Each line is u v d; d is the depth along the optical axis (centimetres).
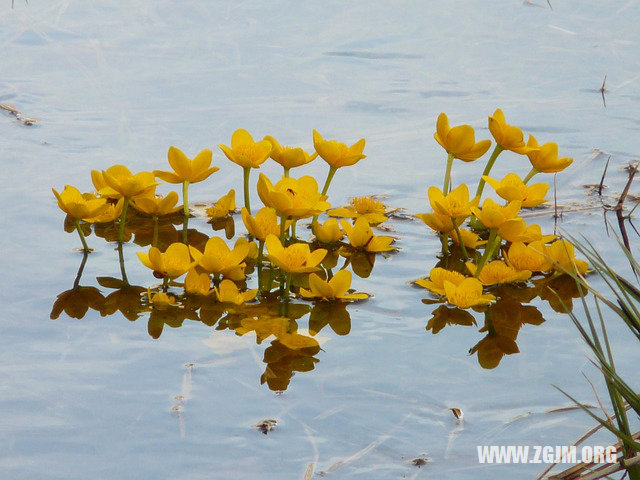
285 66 795
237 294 426
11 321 393
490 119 500
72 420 316
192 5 967
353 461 294
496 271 447
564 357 368
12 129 646
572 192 571
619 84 761
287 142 626
